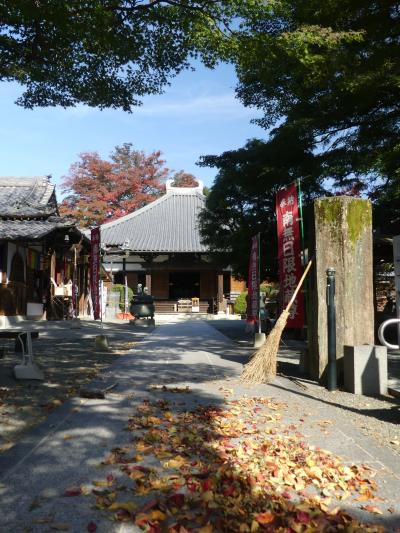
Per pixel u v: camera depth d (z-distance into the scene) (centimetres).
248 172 1301
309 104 1063
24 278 1827
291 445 410
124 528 270
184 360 908
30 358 696
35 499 302
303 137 1104
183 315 3159
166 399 572
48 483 325
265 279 1611
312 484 334
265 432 449
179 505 295
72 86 810
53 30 678
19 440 417
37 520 275
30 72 750
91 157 4194
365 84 863
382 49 874
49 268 2025
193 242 3278
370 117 1045
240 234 1444
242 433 444
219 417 491
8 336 788
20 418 484
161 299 3397
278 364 855
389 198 1093
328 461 373
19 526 270
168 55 766
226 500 301
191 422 474
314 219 703
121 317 2477
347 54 864
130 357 948
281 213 841
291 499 311
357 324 673
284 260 829
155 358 934
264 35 704
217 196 1465
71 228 1820
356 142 1033
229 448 397
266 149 1226
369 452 398
